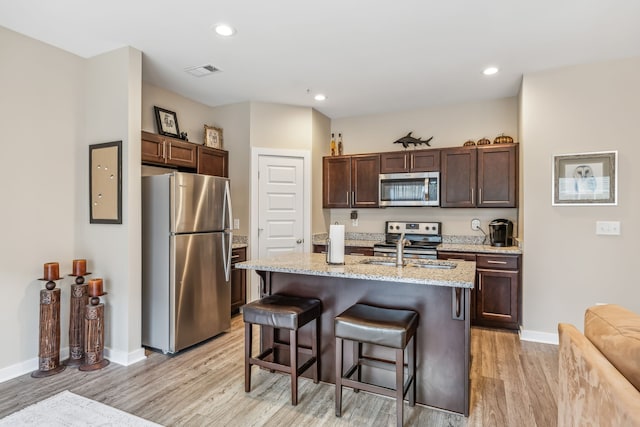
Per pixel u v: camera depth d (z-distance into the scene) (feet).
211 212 11.16
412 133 15.65
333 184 15.97
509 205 13.05
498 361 9.67
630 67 10.15
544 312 11.07
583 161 10.57
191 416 7.05
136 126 9.75
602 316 4.83
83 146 10.19
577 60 10.38
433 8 7.75
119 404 7.47
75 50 9.76
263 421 6.90
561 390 5.40
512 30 8.70
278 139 14.82
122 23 8.38
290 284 8.96
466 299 7.03
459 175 13.78
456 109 14.87
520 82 12.16
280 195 14.87
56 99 9.57
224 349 10.57
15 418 6.93
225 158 14.58
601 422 3.74
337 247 8.48
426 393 7.51
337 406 7.07
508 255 12.01
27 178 8.98
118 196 9.59
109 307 9.81
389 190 14.92
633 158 10.10
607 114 10.36
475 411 7.23
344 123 16.96
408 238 15.33
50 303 8.89
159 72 11.40
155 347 10.25
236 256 13.69
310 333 8.70
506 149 13.09
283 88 12.94
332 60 10.51
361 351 8.11
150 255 10.32
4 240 8.55
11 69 8.65
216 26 8.55
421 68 11.05
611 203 10.27
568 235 10.76
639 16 8.02
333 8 7.77
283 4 7.61
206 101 14.44
